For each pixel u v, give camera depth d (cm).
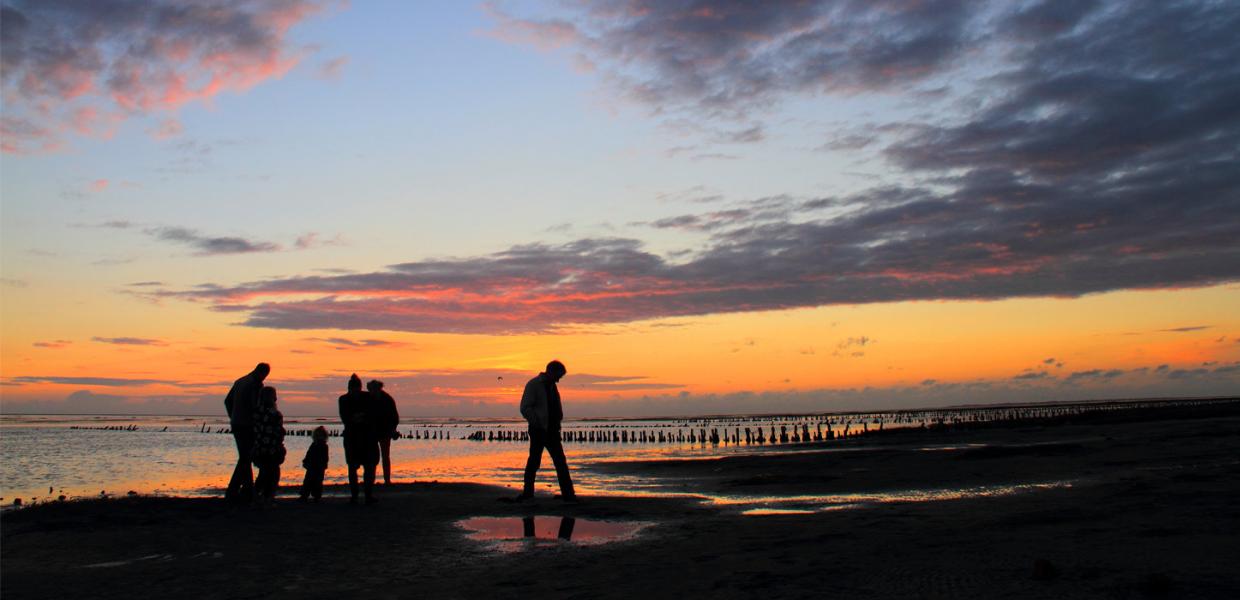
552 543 904
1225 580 530
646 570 718
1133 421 5925
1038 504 1130
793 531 945
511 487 1894
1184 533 750
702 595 596
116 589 682
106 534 975
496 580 696
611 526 1052
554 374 1380
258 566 780
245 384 1268
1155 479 1420
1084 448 2652
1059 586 539
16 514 1122
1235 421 4859
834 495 1522
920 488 1606
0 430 11750
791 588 597
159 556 836
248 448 1254
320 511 1204
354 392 1309
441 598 629
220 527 1035
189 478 2645
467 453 5103
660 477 2422
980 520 960
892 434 6656
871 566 668
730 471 2584
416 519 1121
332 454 4281
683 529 1002
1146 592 509
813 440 6731
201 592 667
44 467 3334
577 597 612
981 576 593
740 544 854
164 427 16050
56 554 850
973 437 4903
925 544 780
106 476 2778
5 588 686
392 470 2923
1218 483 1272
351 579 715
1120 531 785
